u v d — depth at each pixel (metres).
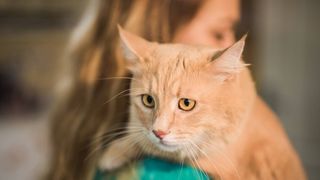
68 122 0.55
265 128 0.47
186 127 0.45
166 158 0.45
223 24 0.47
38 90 1.71
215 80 0.45
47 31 1.69
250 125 0.46
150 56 0.46
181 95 0.45
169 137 0.44
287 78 1.58
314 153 1.51
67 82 0.57
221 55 0.43
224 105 0.45
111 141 0.49
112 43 0.51
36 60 1.71
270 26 1.57
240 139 0.45
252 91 0.48
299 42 1.59
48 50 1.70
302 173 0.49
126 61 0.49
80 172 0.52
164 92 0.45
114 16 0.51
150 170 0.44
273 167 0.45
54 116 0.61
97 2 0.54
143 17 0.48
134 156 0.46
